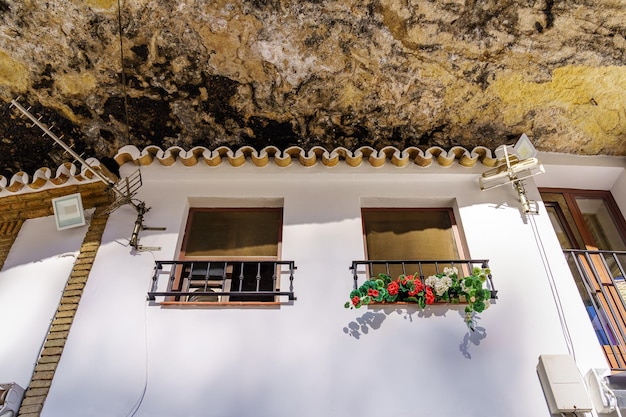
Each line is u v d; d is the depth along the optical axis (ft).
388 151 18.60
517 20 15.75
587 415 13.37
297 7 15.30
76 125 17.88
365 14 15.57
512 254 16.55
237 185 18.37
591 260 17.33
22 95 16.94
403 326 14.80
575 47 16.30
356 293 14.52
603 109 18.10
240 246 17.71
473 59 16.75
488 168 18.61
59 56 16.05
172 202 17.85
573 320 15.14
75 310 15.23
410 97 17.78
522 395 13.71
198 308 15.05
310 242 16.70
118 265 16.16
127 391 13.58
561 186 20.31
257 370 13.91
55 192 18.19
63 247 16.98
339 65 16.83
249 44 16.16
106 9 15.05
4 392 13.20
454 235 17.79
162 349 14.26
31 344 14.75
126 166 18.37
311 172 18.34
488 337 14.70
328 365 14.02
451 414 13.33
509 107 18.10
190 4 15.11
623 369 14.75
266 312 14.96
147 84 17.03
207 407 13.32
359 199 18.02
